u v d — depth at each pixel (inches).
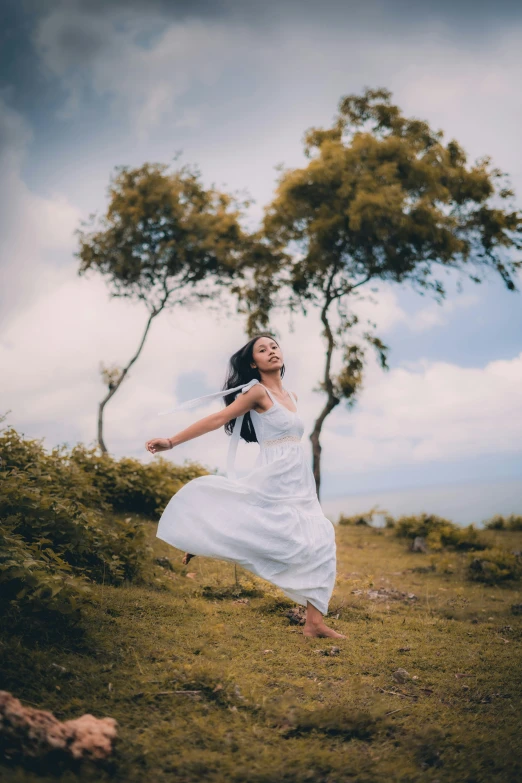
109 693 129.6
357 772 109.5
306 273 646.5
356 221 583.2
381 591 278.5
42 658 137.7
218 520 182.7
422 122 654.5
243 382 205.9
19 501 210.7
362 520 589.3
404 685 155.2
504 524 564.7
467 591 301.9
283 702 131.3
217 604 217.3
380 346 624.4
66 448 312.3
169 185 717.3
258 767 108.7
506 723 134.6
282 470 189.6
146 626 177.0
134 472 362.0
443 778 110.1
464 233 649.6
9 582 160.6
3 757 98.0
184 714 126.0
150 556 236.5
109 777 101.7
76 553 216.7
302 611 210.7
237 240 714.8
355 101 660.7
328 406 619.2
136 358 700.0
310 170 613.9
